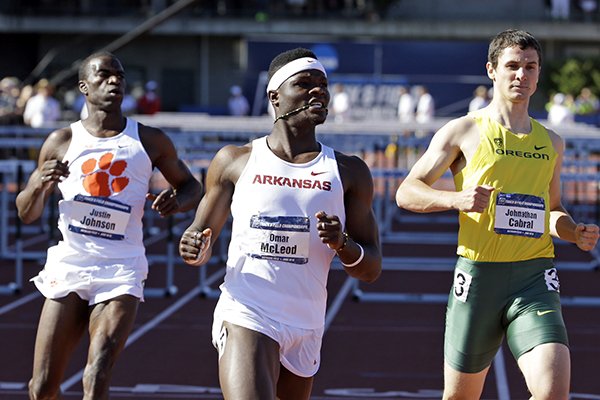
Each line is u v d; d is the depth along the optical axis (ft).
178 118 169.89
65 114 246.68
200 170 99.19
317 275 37.86
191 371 67.82
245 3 337.11
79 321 47.09
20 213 48.29
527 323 40.86
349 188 38.42
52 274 47.26
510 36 42.60
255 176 37.81
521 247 41.98
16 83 222.48
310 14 336.90
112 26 330.13
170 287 96.89
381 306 93.40
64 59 335.47
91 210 47.47
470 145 42.70
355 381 65.62
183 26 332.39
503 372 68.59
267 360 36.22
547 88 326.65
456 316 42.96
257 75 277.44
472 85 272.92
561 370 39.22
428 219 162.40
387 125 144.25
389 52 274.57
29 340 77.15
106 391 43.80
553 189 44.21
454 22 336.90
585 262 121.70
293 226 37.40
